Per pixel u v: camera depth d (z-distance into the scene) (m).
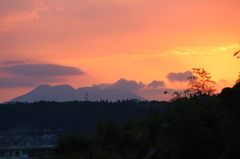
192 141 24.22
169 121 24.42
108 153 47.38
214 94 30.33
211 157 24.28
